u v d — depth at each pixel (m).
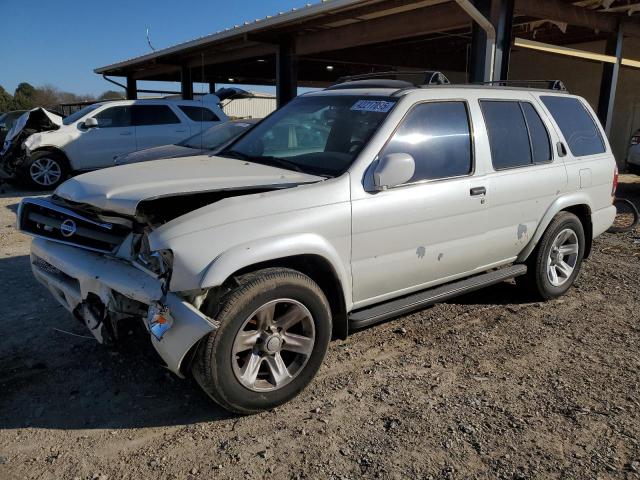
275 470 2.89
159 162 4.32
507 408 3.48
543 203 4.98
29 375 3.78
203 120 13.35
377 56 17.53
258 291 3.17
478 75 9.38
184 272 2.96
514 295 5.52
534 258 5.14
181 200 3.58
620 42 11.85
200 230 3.07
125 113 12.50
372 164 3.75
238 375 3.21
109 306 3.21
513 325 4.79
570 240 5.45
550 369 4.00
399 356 4.17
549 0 10.05
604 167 5.67
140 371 3.87
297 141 4.43
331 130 4.22
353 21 11.62
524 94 5.05
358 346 4.33
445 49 17.78
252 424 3.29
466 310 5.12
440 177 4.14
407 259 3.97
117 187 3.44
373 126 3.96
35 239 4.00
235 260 3.07
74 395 3.56
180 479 2.81
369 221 3.68
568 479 2.84
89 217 3.59
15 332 4.42
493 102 4.68
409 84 4.38
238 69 21.58
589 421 3.34
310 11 10.84
